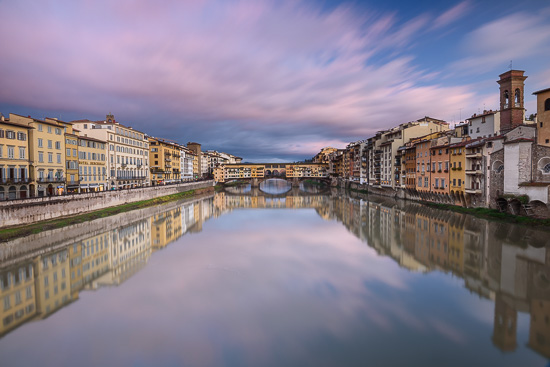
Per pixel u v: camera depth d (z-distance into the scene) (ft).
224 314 63.77
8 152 152.35
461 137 206.80
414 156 253.24
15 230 123.03
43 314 64.54
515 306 65.41
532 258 94.48
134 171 288.51
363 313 63.62
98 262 100.37
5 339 55.57
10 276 87.25
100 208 194.08
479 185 174.29
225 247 117.70
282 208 255.09
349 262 96.94
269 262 97.76
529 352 50.11
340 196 357.82
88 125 241.14
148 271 90.43
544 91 134.62
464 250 105.40
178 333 57.00
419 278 82.17
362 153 395.55
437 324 58.95
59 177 184.34
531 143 140.15
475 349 51.11
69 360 49.75
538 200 134.00
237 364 48.39
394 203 248.52
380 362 48.21
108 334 56.95
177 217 197.88
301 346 52.65
